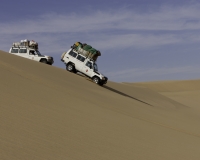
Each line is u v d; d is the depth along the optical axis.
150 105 27.03
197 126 19.84
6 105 9.58
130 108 18.70
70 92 16.20
